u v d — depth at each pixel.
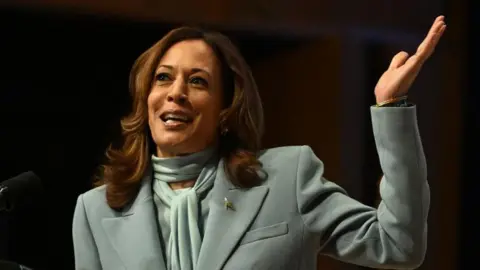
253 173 5.24
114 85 11.05
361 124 11.30
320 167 5.32
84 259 5.34
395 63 4.75
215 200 5.15
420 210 4.59
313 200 5.09
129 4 9.71
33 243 10.85
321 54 11.23
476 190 11.54
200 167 5.36
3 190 4.71
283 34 10.86
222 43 5.49
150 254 5.01
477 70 11.33
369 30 11.02
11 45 10.41
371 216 4.94
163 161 5.36
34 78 10.69
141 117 5.49
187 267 4.96
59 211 10.92
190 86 5.30
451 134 11.49
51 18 9.80
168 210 5.25
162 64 5.37
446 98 11.41
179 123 5.20
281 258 4.90
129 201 5.36
